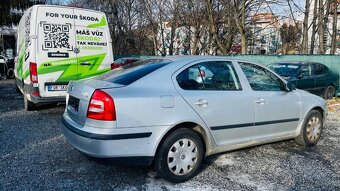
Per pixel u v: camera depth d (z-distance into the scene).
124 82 3.65
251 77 4.50
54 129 6.07
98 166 4.18
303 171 4.18
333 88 11.12
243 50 16.48
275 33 23.16
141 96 3.47
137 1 24.61
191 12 21.34
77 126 3.61
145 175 3.94
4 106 8.53
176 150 3.68
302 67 10.13
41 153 4.66
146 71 3.81
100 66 7.43
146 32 25.62
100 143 3.30
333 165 4.43
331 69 11.40
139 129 3.43
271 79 4.77
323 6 17.94
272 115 4.58
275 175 4.04
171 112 3.60
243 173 4.07
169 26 24.36
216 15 18.62
